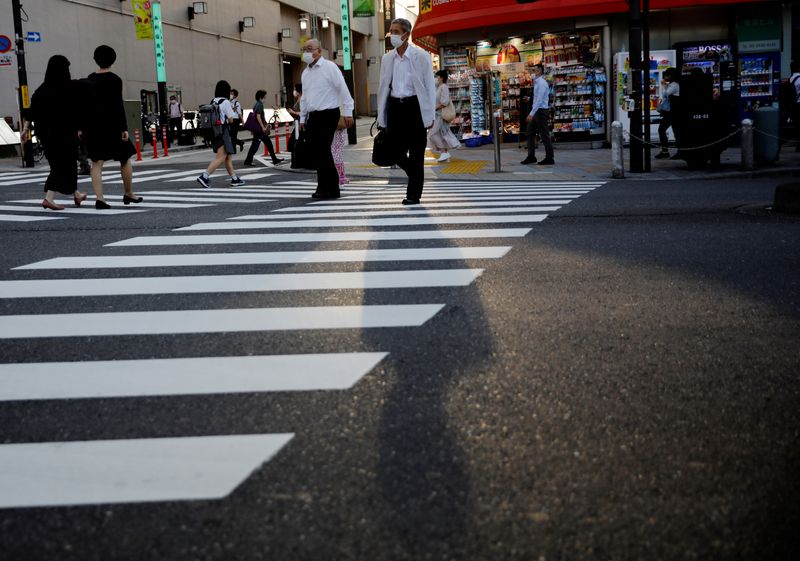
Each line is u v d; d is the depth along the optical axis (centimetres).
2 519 232
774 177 1346
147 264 615
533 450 269
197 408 316
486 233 730
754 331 402
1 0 2727
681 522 222
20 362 382
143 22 3459
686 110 1447
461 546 212
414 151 956
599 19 2177
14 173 1848
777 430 284
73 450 279
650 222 779
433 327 420
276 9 5388
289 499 239
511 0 2250
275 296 502
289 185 1405
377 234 740
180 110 3456
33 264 622
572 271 551
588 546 211
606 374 342
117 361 379
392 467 258
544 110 1697
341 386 335
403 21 906
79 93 986
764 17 2117
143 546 216
